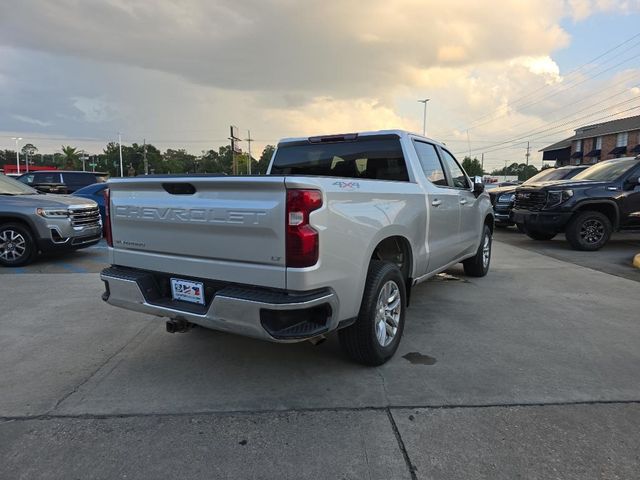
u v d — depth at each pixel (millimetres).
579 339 4348
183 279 3359
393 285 3826
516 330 4602
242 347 4180
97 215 9094
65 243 8211
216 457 2578
